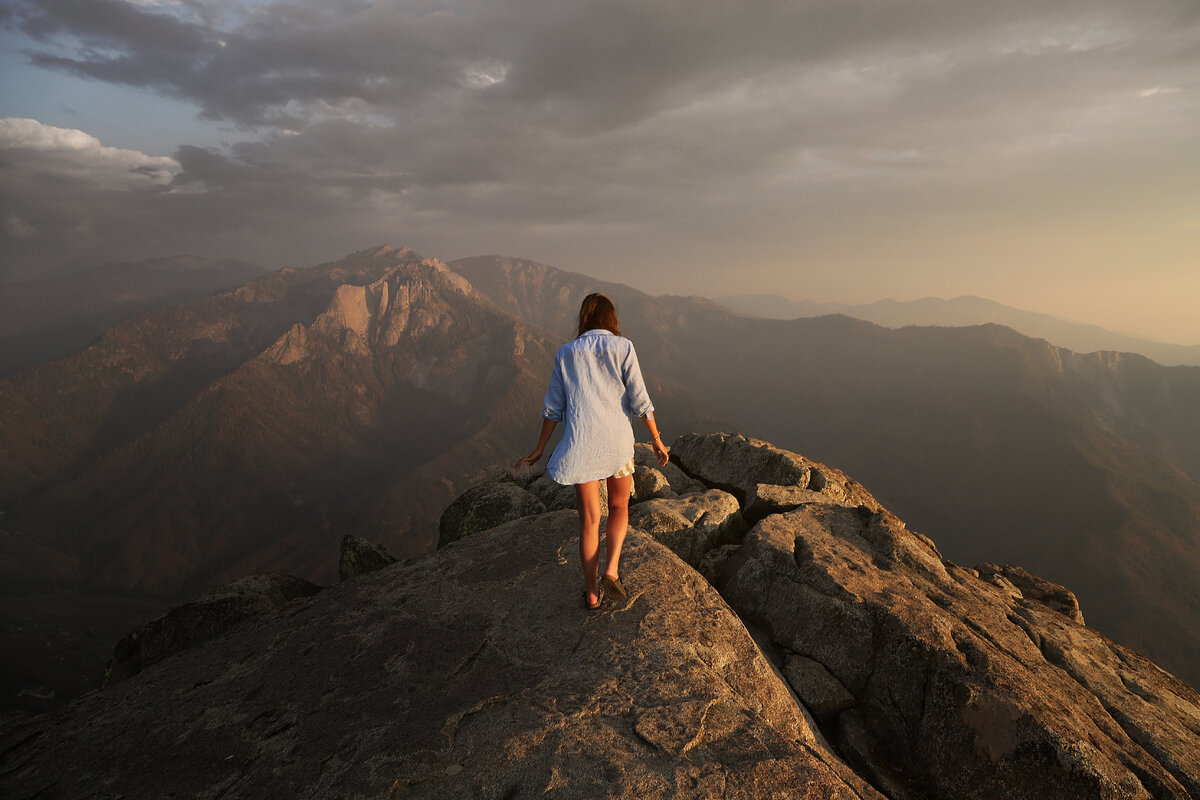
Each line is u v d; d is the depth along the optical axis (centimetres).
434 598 478
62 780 360
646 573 475
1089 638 591
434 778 285
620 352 420
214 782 321
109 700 470
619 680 347
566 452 403
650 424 430
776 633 545
